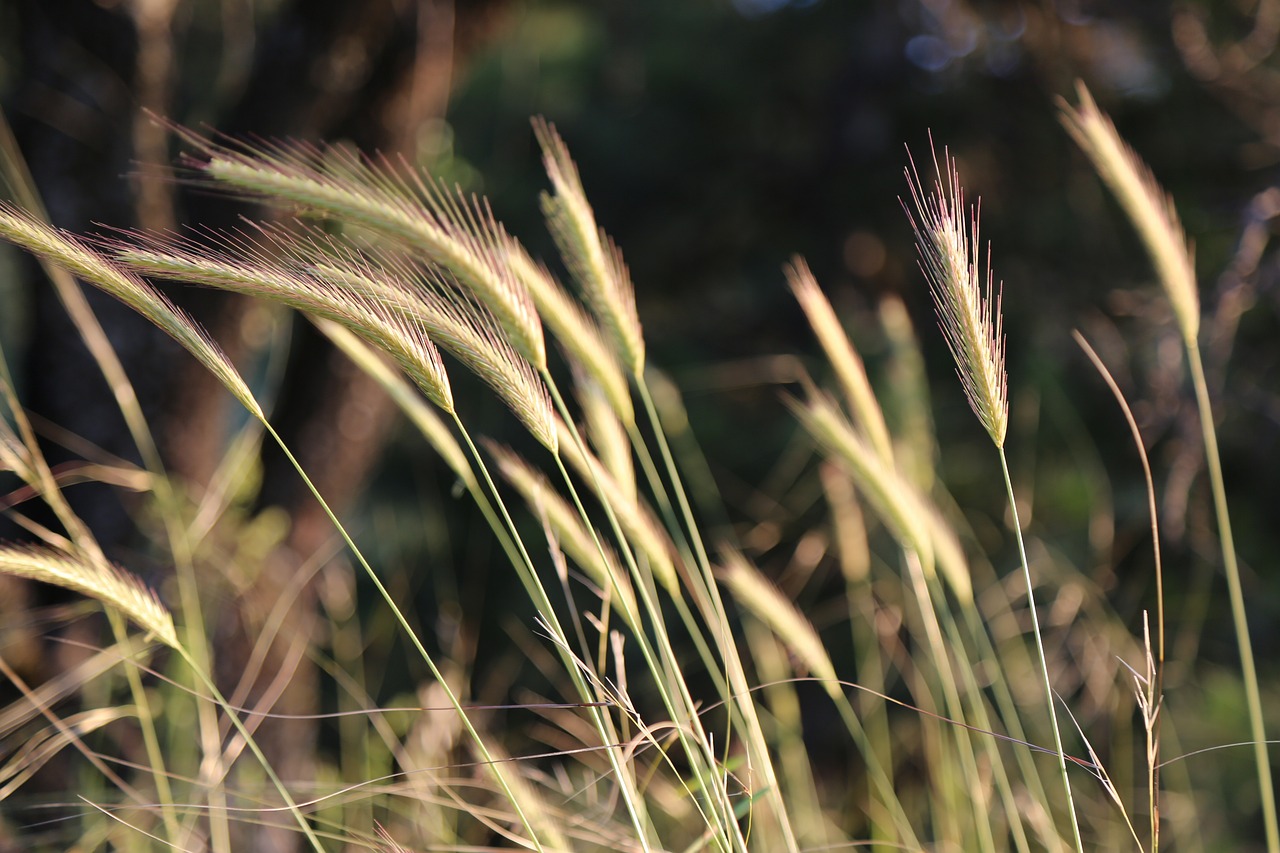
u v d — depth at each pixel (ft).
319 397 13.25
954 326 5.33
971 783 7.90
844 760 17.01
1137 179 7.25
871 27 28.25
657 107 31.63
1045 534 18.81
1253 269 15.66
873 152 27.89
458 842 8.25
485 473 5.66
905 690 15.12
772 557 19.74
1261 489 21.09
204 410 11.83
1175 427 16.75
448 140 15.15
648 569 7.47
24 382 11.44
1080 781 11.64
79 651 10.62
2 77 11.18
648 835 6.87
